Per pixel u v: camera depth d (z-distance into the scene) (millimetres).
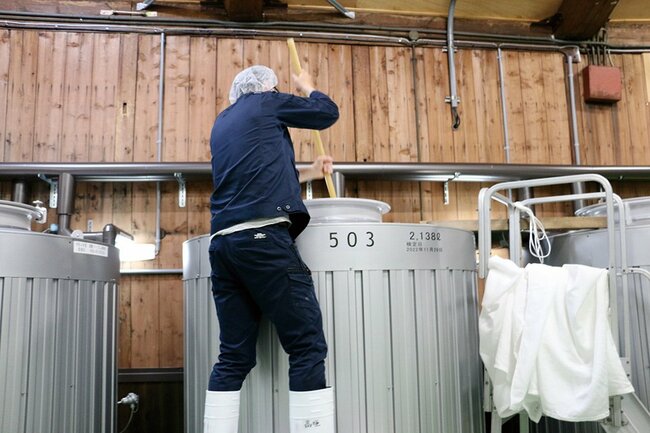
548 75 3809
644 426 1739
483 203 1907
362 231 1795
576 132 3725
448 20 3684
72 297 1962
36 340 1802
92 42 3377
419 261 1854
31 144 3221
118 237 2977
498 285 1759
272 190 1531
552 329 1633
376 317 1765
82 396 1995
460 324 1957
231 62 3469
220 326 1650
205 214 3270
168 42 3443
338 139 3488
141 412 3037
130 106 3338
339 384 1724
